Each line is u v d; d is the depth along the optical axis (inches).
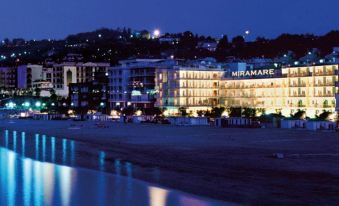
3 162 2778.1
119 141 4099.4
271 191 1791.3
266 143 3668.8
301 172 2198.6
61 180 2162.9
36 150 3442.4
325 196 1696.6
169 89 7721.5
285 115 6766.7
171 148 3417.8
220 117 6653.5
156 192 1861.5
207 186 1925.4
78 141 4192.9
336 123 5265.8
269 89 7135.8
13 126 7022.6
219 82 7785.4
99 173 2335.1
